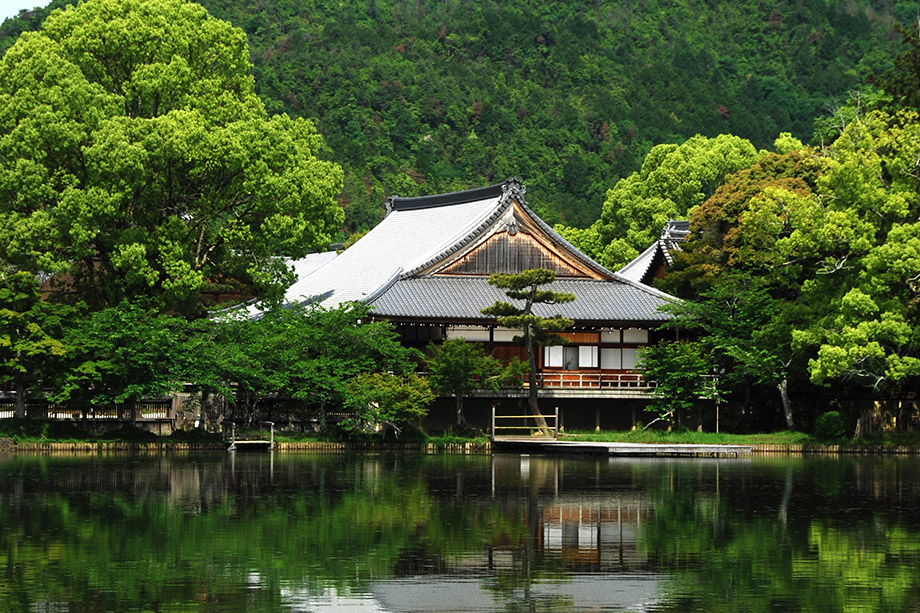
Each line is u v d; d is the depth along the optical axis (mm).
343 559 34750
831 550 36594
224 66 80000
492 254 83562
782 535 39156
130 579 32062
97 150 68188
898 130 73188
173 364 69125
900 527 40781
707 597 30750
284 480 53062
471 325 80062
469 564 34281
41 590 30844
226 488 49750
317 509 43812
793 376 79250
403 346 79250
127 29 74250
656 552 36156
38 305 68500
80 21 75750
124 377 68250
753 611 29500
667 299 82562
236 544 36750
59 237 69188
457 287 81250
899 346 70938
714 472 58656
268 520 41125
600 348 82750
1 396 76188
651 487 51500
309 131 84562
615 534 39156
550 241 84625
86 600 29938
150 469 57188
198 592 30812
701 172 143125
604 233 145375
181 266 71188
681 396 78062
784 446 74562
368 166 186125
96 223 69188
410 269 81250
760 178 89375
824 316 73812
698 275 85875
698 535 39062
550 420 79562
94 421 71812
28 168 68250
